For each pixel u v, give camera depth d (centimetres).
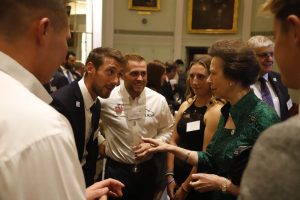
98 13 948
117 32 1084
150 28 1103
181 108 209
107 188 110
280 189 42
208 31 1078
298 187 42
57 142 59
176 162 203
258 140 48
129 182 208
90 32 951
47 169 58
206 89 191
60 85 321
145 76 211
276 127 46
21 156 56
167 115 224
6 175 55
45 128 59
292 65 58
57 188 59
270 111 125
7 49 67
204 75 188
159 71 291
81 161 174
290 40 56
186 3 1092
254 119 124
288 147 43
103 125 219
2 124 57
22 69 67
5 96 60
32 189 56
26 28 68
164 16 1102
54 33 72
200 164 149
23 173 55
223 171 133
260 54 216
